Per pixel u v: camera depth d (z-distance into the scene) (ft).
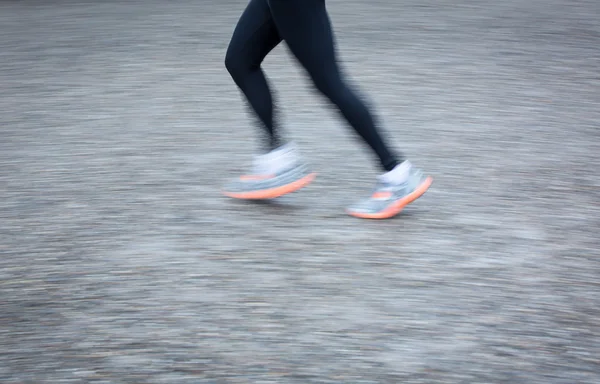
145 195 13.71
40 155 15.87
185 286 10.56
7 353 9.08
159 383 8.46
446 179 14.35
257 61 12.75
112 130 17.37
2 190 14.06
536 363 8.82
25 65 23.18
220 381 8.48
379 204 12.58
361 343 9.19
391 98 19.34
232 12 30.22
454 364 8.79
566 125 17.39
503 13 29.32
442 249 11.62
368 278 10.75
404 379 8.50
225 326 9.57
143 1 33.17
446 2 31.60
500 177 14.44
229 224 12.48
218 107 18.93
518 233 12.17
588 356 8.96
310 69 12.07
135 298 10.27
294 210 13.04
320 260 11.26
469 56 23.32
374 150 12.47
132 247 11.73
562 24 27.43
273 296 10.28
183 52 24.27
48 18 30.04
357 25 27.45
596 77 21.24
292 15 11.69
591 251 11.63
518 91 19.94
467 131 16.97
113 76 21.81
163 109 18.84
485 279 10.75
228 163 15.21
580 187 14.01
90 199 13.58
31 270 11.09
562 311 9.95
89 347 9.18
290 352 9.02
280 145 13.21
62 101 19.65
